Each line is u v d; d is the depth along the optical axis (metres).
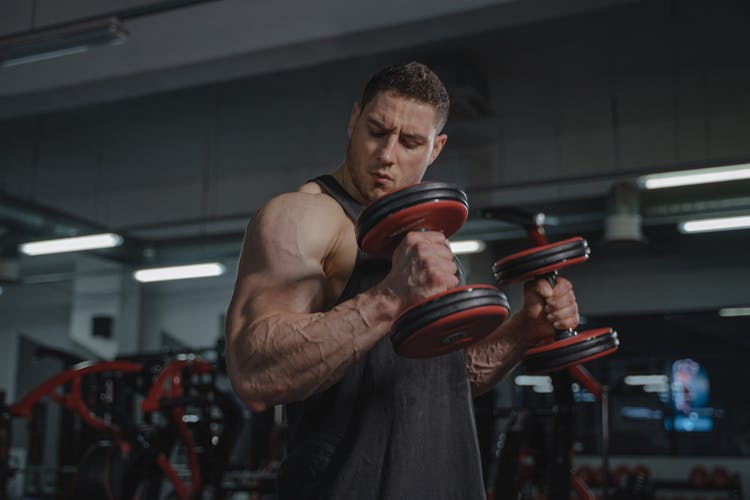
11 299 10.70
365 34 4.71
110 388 4.32
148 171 7.86
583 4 4.26
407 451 0.88
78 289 10.19
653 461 8.44
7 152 7.34
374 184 0.95
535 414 3.15
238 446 4.73
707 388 8.54
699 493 8.11
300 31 4.72
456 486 0.89
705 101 6.09
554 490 2.54
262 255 0.87
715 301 8.55
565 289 1.13
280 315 0.81
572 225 6.64
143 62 5.15
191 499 3.79
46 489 8.63
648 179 5.29
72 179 8.11
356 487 0.86
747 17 4.82
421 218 0.83
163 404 3.54
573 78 5.73
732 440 8.38
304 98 6.09
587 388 2.97
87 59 5.14
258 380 0.80
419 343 0.80
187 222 7.11
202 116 6.46
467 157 7.26
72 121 6.55
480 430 3.01
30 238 6.95
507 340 1.14
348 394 0.89
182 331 10.10
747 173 4.86
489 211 1.69
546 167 7.16
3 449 4.57
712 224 6.05
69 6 4.56
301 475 0.90
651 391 8.71
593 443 8.87
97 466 3.59
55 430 9.88
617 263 9.01
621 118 6.43
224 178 8.04
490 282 8.74
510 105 6.19
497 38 5.11
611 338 1.16
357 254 0.93
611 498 5.62
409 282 0.78
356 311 0.79
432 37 4.66
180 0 3.85
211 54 5.02
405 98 0.94
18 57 3.59
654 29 5.00
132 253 7.65
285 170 7.83
